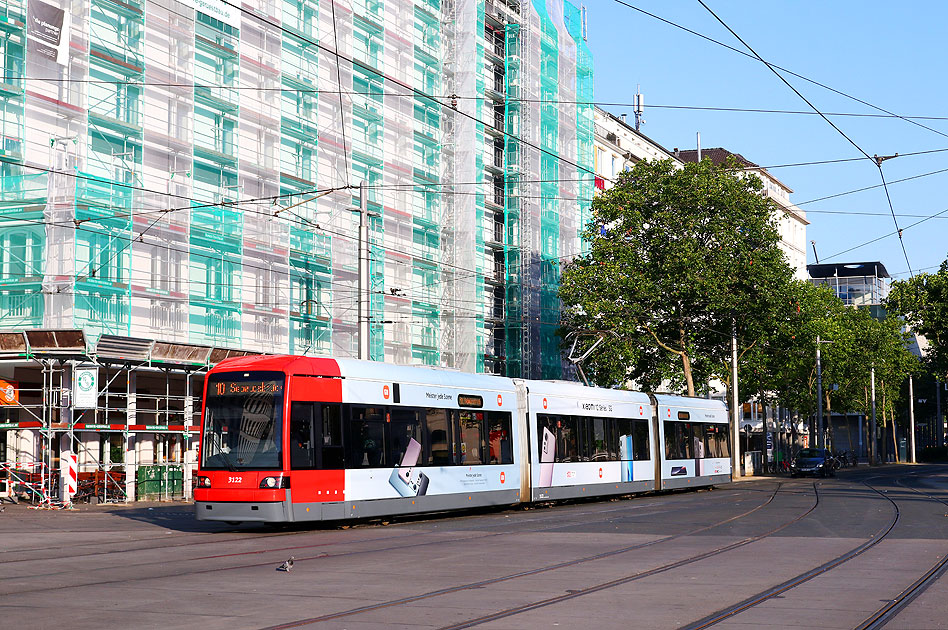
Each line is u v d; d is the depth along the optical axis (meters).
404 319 49.53
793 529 22.83
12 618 11.11
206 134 38.44
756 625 10.80
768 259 55.66
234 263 38.31
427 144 53.84
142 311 34.44
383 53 49.41
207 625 10.69
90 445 33.97
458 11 56.62
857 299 136.25
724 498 36.75
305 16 43.91
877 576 14.72
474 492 27.88
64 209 32.16
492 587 13.48
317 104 44.25
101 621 10.93
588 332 56.47
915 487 47.44
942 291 58.41
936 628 10.75
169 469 35.16
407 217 50.31
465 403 28.00
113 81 33.38
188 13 37.59
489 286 61.81
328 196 44.59
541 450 31.39
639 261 56.00
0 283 32.59
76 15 33.81
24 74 33.53
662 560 16.62
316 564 16.12
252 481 22.05
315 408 22.88
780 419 95.19
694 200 55.56
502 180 63.47
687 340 58.31
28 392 33.75
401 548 18.67
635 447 37.41
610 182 74.69
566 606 11.95
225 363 23.38
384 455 24.59
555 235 63.41
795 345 63.53
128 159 35.28
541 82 63.47
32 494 32.72
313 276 43.19
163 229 35.34
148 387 36.25
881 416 105.00
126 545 19.48
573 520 25.95
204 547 18.98
